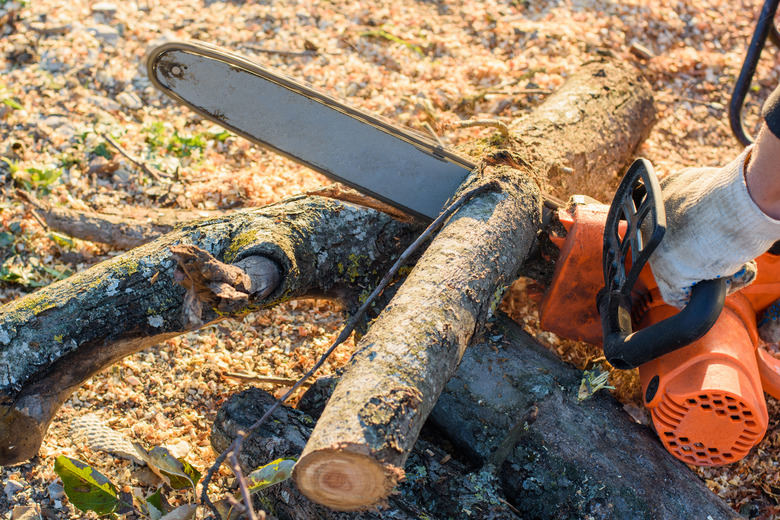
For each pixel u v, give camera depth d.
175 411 1.27
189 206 1.46
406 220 1.29
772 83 1.72
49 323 1.17
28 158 1.48
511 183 1.22
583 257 1.21
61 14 1.68
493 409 1.21
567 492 1.17
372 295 1.16
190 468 1.17
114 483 1.20
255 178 1.48
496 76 1.68
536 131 1.41
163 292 1.19
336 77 1.65
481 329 1.15
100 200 1.45
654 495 1.16
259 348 1.34
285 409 1.19
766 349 1.38
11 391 1.16
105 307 1.18
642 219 1.12
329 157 1.25
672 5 1.92
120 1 1.76
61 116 1.54
